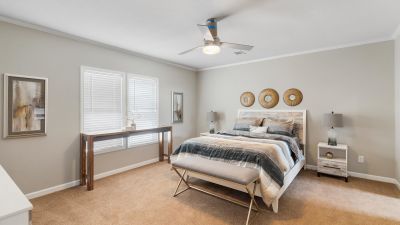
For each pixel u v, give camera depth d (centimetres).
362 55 360
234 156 276
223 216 236
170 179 355
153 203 267
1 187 122
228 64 531
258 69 484
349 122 374
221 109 551
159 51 416
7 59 262
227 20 268
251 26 287
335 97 387
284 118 436
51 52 302
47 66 298
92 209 252
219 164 261
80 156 335
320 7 233
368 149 358
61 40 313
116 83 394
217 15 254
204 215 238
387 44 339
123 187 320
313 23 278
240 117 494
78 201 273
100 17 260
